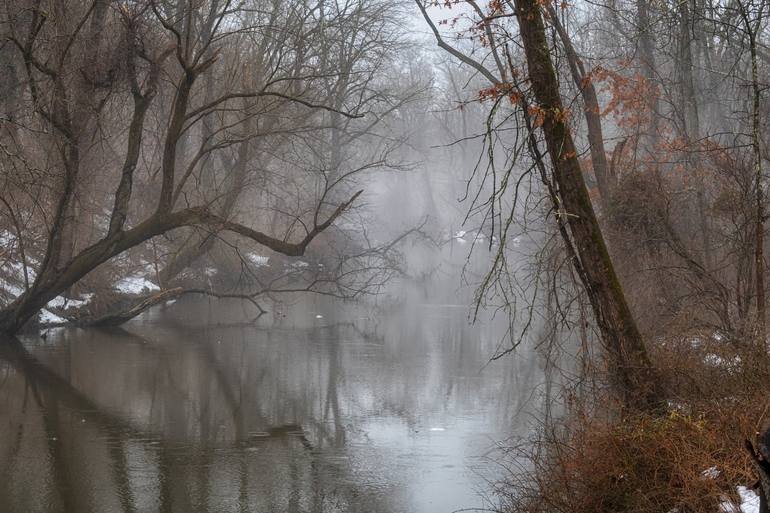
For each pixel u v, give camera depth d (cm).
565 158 1030
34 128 2267
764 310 1095
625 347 1001
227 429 1372
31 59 1903
